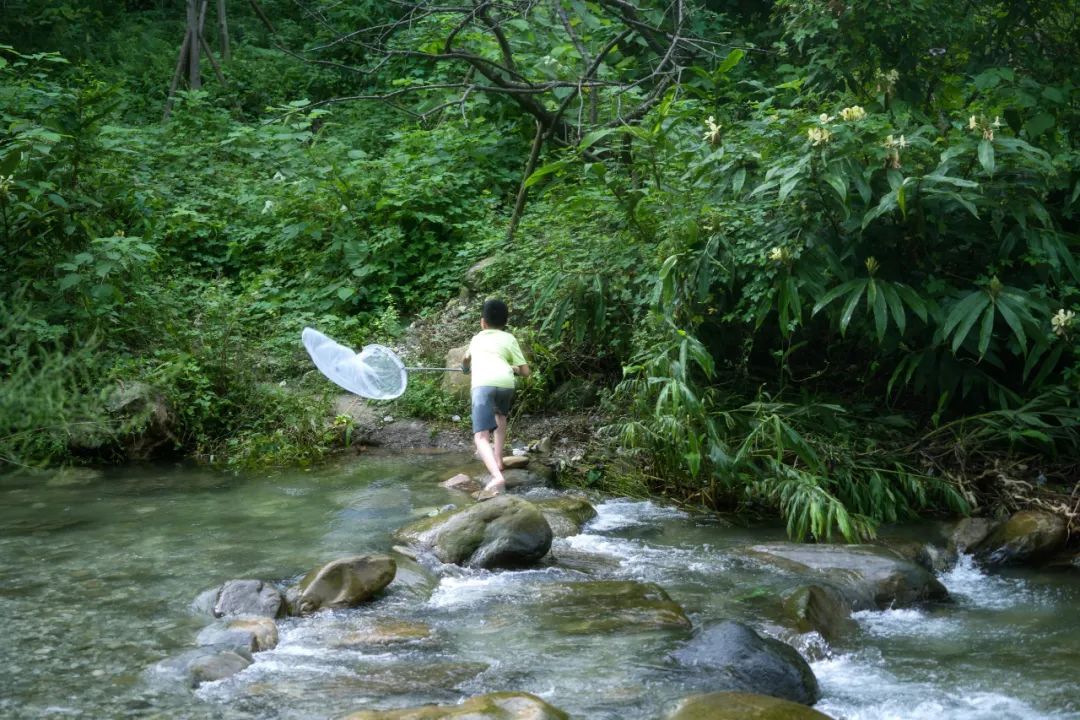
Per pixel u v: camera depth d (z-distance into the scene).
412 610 4.92
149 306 9.16
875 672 4.33
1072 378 6.80
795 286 6.68
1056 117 7.55
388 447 8.59
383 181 11.58
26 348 6.87
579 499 6.82
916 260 6.99
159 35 17.81
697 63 11.70
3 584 5.17
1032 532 5.99
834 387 7.94
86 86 13.42
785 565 5.61
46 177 9.09
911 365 6.84
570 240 8.99
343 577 5.02
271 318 10.30
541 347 8.72
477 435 6.90
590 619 4.74
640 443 7.07
